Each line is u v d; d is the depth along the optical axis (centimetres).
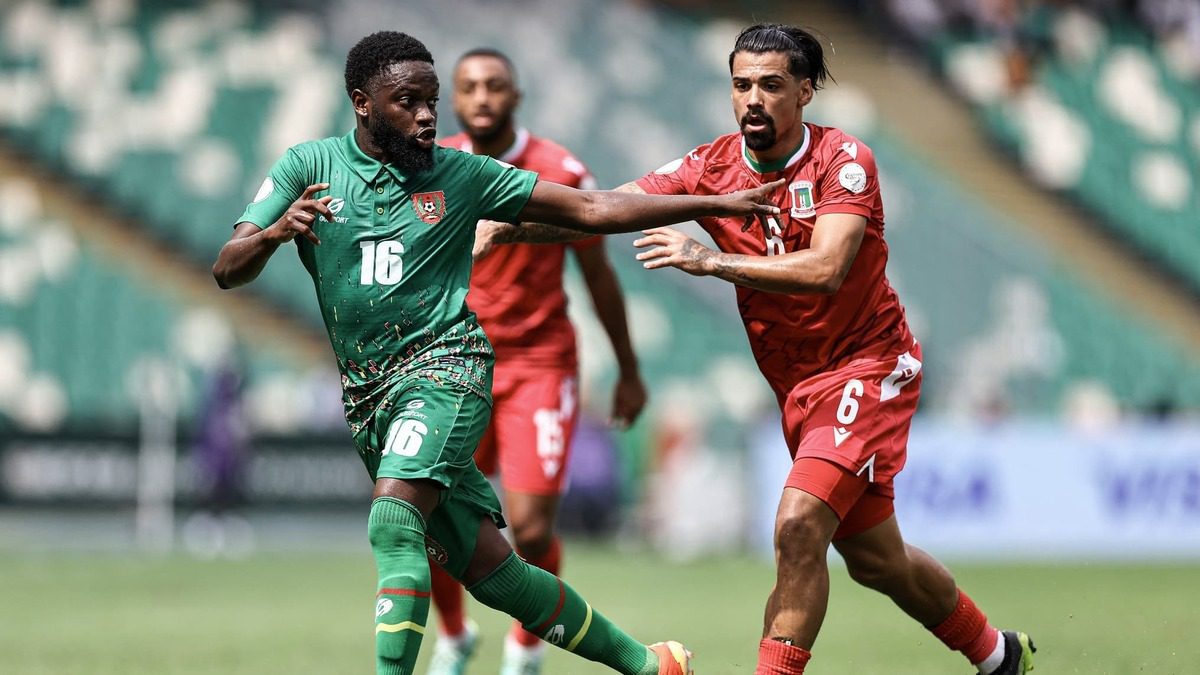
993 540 5962
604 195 1806
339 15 9606
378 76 1736
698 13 10244
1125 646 2908
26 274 8194
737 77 1878
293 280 8250
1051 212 9369
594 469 6975
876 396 1927
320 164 1791
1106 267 9112
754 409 7962
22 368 7850
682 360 8162
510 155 2639
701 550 6656
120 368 7888
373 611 3975
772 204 1917
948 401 8038
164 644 3198
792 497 1875
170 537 6919
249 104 9100
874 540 1988
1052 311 8644
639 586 4703
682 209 1792
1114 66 10212
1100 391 8338
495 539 1820
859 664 2731
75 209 8550
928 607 2081
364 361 1786
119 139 8888
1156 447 5991
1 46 9225
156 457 6962
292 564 5697
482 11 9862
